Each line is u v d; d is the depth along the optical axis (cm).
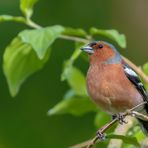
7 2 1484
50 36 971
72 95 1157
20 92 1520
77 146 997
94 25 1566
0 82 1499
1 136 1505
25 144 1508
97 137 823
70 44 1515
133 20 1592
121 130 957
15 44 1055
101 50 1058
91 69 1043
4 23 1475
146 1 1595
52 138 1512
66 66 1089
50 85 1526
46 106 1522
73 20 1559
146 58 1574
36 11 1541
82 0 1570
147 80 1033
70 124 1515
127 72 1014
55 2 1552
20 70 1074
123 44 1003
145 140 907
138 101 1012
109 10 1583
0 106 1508
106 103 1012
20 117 1513
